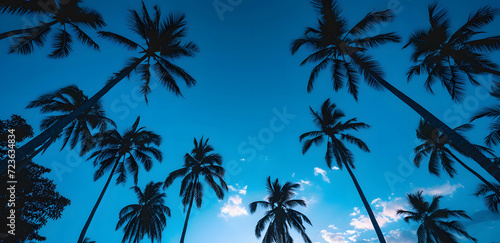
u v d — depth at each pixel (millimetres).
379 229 16812
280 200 29328
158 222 27688
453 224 27078
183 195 23422
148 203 27578
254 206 28844
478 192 22922
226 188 25000
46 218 17812
